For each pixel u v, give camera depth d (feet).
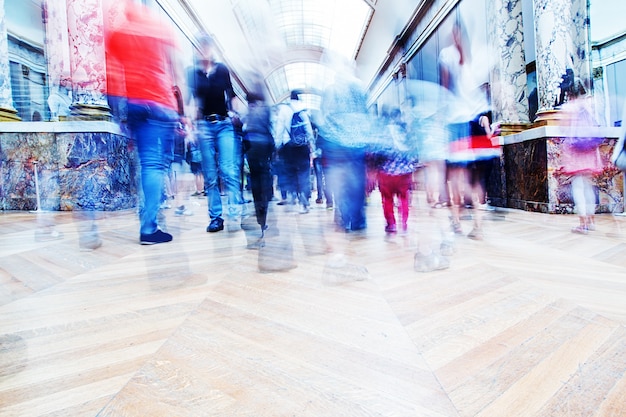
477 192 10.64
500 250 8.84
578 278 6.29
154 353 3.67
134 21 7.57
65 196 17.95
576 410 2.63
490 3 22.03
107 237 11.36
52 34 24.31
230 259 8.38
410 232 12.24
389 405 2.74
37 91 25.08
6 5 23.94
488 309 4.81
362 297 5.42
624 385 2.93
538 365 3.31
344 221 12.33
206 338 4.02
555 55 16.49
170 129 8.79
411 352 3.62
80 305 5.20
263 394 2.91
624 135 6.49
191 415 2.65
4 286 6.18
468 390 2.93
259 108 9.37
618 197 16.31
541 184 16.67
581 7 17.72
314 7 56.85
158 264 7.75
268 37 8.77
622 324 4.23
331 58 8.75
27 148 18.02
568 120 16.44
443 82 10.34
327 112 9.11
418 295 5.47
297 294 5.64
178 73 18.37
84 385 3.08
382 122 11.95
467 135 10.50
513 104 20.94
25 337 4.09
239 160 12.96
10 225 13.83
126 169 19.44
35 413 2.71
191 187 36.14
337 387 3.00
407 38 44.09
